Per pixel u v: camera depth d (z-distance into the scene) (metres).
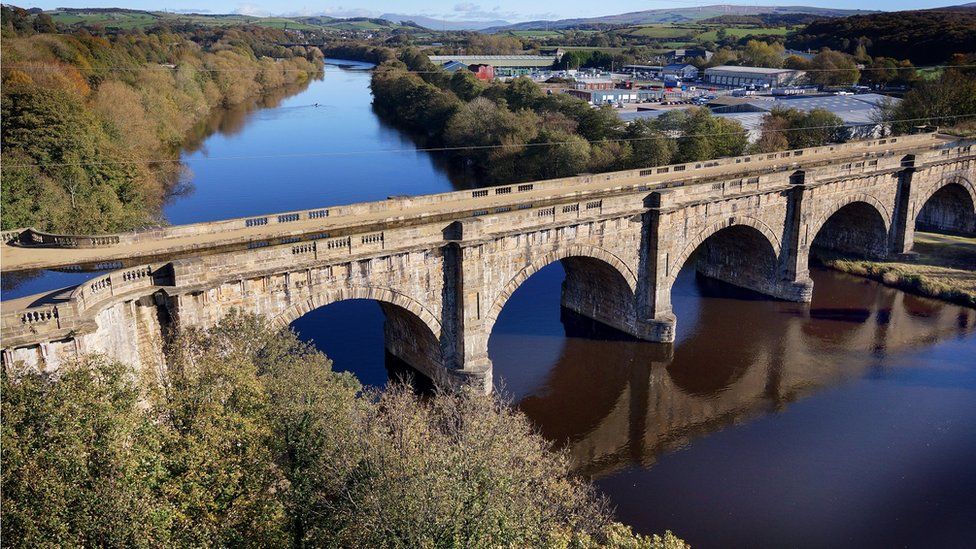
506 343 77.19
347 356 72.00
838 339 78.56
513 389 67.19
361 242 54.75
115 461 27.20
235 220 58.84
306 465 35.88
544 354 74.62
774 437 59.91
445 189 135.50
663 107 186.12
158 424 34.12
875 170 93.31
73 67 145.88
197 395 34.59
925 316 84.69
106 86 135.50
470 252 59.25
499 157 140.62
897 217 100.19
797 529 48.59
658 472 55.28
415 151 172.12
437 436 40.81
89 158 95.50
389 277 56.88
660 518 49.75
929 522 49.25
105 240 53.22
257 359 44.19
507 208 69.56
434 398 60.97
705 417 63.38
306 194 129.12
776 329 81.25
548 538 32.28
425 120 189.62
